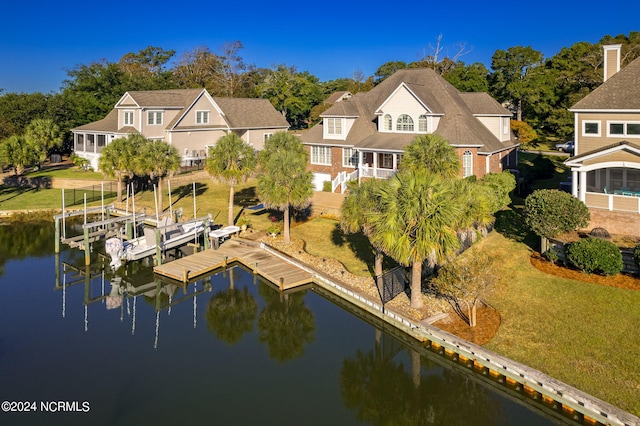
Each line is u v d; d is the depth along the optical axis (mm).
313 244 28312
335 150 40969
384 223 17359
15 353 17547
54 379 15820
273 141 36125
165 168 34656
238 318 20922
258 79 104000
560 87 62531
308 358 17469
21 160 48094
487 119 40000
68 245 31156
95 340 18688
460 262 21859
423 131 36906
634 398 13305
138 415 13930
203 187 45125
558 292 19000
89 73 67188
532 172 40062
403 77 43000
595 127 28094
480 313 18609
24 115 58469
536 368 14984
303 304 22188
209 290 24016
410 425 13828
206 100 54188
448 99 38469
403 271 21062
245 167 31031
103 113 62594
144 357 17391
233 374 16328
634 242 22969
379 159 39906
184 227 30609
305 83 94688
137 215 32812
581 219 21703
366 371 16594
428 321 18172
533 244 24031
